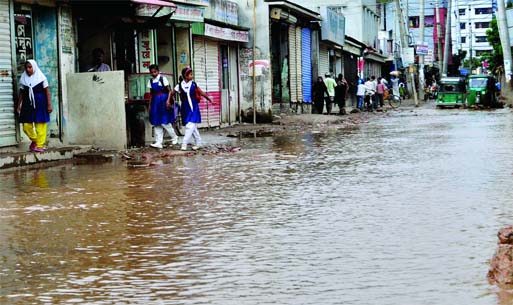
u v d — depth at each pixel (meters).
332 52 61.69
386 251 9.26
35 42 22.72
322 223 11.12
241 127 35.59
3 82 20.69
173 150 23.33
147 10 26.11
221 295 7.62
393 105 69.31
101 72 22.97
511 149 21.44
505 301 7.11
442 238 9.88
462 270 8.27
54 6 22.75
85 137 23.17
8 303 7.52
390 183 14.98
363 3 79.38
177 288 7.94
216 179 16.38
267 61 38.50
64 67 23.20
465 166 17.47
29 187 15.68
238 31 36.50
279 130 33.38
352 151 22.08
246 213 12.12
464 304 7.07
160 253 9.55
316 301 7.31
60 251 9.80
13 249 9.96
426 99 85.12
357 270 8.41
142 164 19.75
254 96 38.06
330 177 16.20
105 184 15.97
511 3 60.06
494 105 57.38
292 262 8.88
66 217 12.17
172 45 30.27
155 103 23.64
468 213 11.55
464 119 39.50
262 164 19.11
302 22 50.16
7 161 19.06
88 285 8.14
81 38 25.28
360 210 12.08
